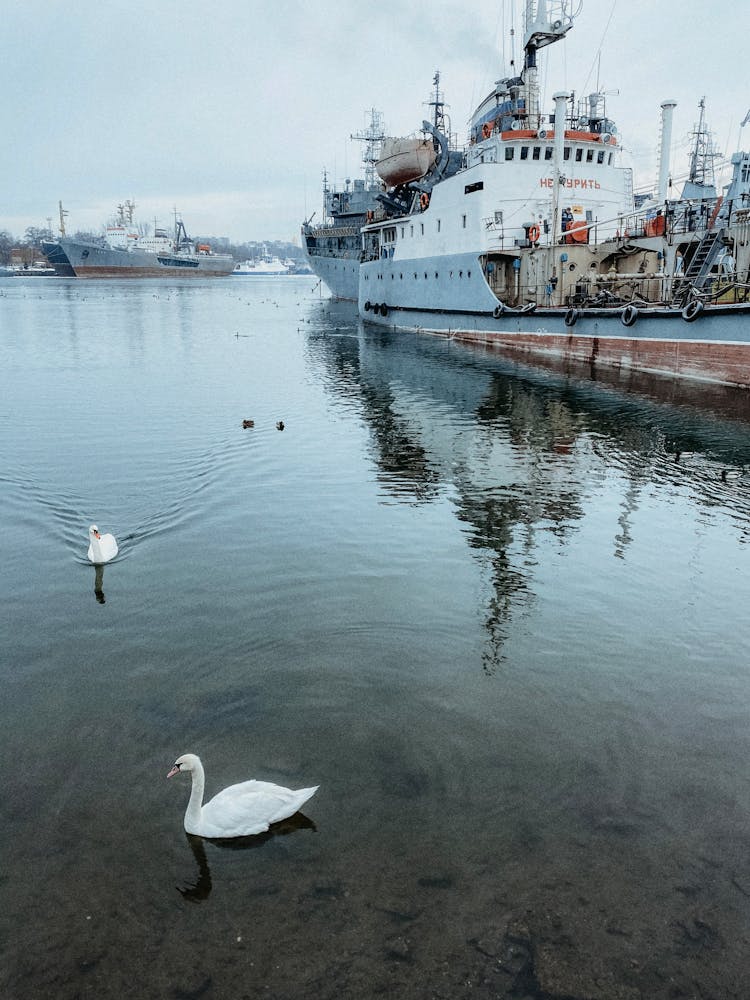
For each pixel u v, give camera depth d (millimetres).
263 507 18766
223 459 23406
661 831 7672
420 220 59156
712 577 14406
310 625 12391
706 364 34375
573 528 17281
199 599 13430
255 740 9281
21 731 9555
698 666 11062
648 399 33438
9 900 6926
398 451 24641
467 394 35844
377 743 9188
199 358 49219
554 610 12977
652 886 6980
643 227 44469
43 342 58781
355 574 14523
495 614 12805
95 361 47656
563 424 28969
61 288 158500
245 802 7582
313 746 9141
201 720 9734
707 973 6137
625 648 11617
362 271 77188
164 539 16500
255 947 6402
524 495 19859
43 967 6262
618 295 40938
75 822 7934
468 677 10750
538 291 46688
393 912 6723
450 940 6434
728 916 6656
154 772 8742
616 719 9680
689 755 8930
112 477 21359
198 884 7078
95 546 14984
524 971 6148
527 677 10758
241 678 10750
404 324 65438
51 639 11992
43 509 18500
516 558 15414
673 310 35250
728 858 7320
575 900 6820
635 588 13906
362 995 5965
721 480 21297
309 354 51281
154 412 31031
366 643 11773
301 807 8086
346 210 106000
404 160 63000
